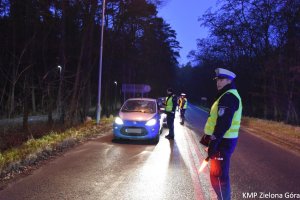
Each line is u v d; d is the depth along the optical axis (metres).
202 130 18.09
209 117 4.86
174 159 9.48
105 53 27.64
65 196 5.94
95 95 40.03
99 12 23.12
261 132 18.42
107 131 15.90
